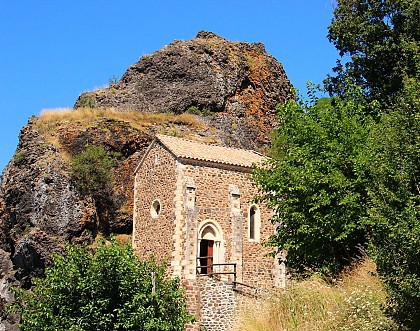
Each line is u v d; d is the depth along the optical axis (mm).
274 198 24781
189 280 31953
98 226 43000
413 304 14633
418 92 20109
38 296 26359
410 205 15422
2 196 45531
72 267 24234
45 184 41750
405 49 29844
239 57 64750
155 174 35750
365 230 20922
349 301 16578
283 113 26125
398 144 17984
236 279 33625
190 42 63562
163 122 53531
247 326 18297
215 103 60000
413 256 14602
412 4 36438
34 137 46031
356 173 21891
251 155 38531
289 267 24797
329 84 41469
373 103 26625
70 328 22812
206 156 34969
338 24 40969
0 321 40625
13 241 42812
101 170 43156
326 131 24031
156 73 61656
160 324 23531
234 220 34469
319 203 22094
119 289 23641
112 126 47219
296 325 17250
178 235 32781
